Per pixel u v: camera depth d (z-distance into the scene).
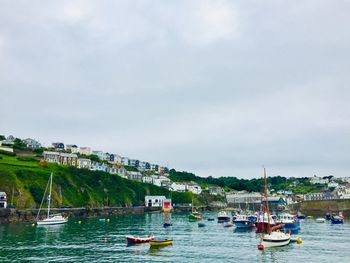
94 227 102.31
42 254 58.03
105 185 179.75
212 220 137.88
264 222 91.25
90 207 152.50
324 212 199.25
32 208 123.06
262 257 56.56
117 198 178.75
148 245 68.56
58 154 192.00
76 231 91.31
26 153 188.62
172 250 63.28
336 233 90.31
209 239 78.69
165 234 88.31
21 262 51.84
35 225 103.38
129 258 55.59
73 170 170.00
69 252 60.28
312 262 52.69
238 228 103.00
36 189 131.00
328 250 62.91
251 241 75.38
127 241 70.81
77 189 155.12
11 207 115.06
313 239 77.88
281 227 91.50
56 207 135.00
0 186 121.06
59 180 147.88
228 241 75.25
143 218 145.12
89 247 65.69
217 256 57.44
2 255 56.72
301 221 133.75
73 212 137.00
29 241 71.75
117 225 110.31
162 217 152.62
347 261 53.31
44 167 155.50
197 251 62.12
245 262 52.78
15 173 131.62
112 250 62.75
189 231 95.56
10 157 161.88
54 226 102.25
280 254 59.09
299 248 65.12
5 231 87.56
